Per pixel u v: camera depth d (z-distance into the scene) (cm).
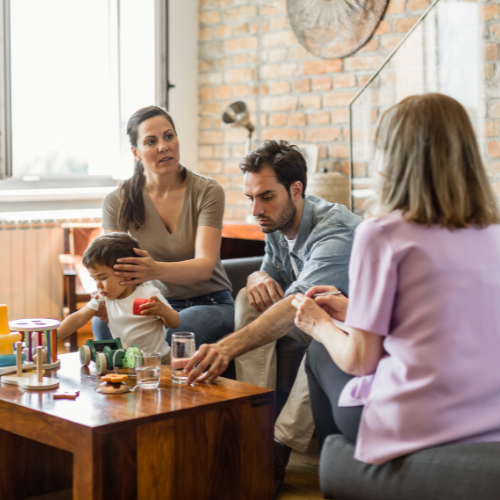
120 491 129
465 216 119
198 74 470
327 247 189
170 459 137
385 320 118
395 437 117
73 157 439
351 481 122
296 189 194
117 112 440
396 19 378
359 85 396
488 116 269
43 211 412
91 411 136
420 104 120
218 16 455
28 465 173
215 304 238
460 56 279
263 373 204
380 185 124
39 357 155
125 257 195
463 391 115
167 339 219
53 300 405
